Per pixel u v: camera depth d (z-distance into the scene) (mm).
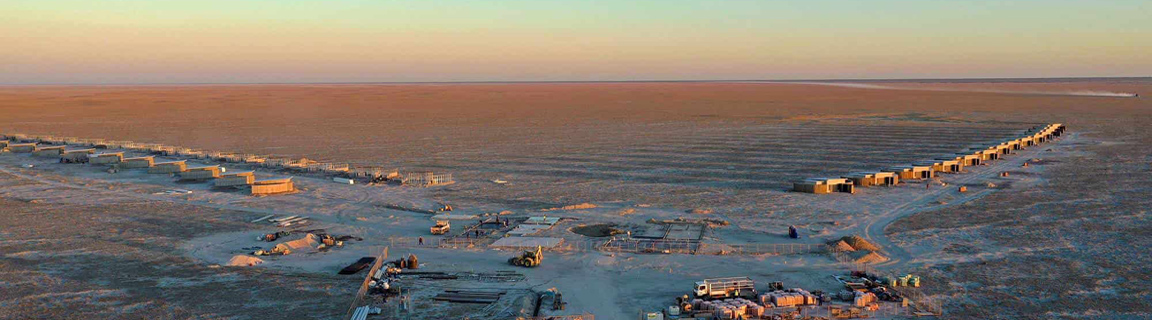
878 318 46500
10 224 74312
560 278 55938
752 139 163375
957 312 47531
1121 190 92188
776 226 73875
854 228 72562
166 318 47125
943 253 62281
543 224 74688
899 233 70125
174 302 50156
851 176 98750
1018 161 122312
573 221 76812
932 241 66625
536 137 171000
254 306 49375
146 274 56594
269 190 93500
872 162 123250
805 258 61219
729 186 99062
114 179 105000
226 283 54312
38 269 57781
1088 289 52000
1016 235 68500
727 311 46562
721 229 72750
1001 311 47719
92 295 51594
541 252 61438
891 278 53344
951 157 119562
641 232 71500
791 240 67750
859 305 48188
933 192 92750
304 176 108000
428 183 101625
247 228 73250
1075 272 56125
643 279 55594
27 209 82438
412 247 65688
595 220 77312
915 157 129500
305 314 47844
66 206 84375
